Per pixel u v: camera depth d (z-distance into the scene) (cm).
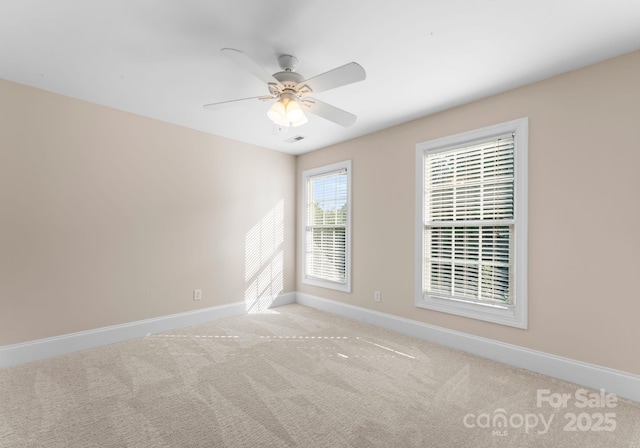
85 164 302
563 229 244
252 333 349
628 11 175
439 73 247
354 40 205
